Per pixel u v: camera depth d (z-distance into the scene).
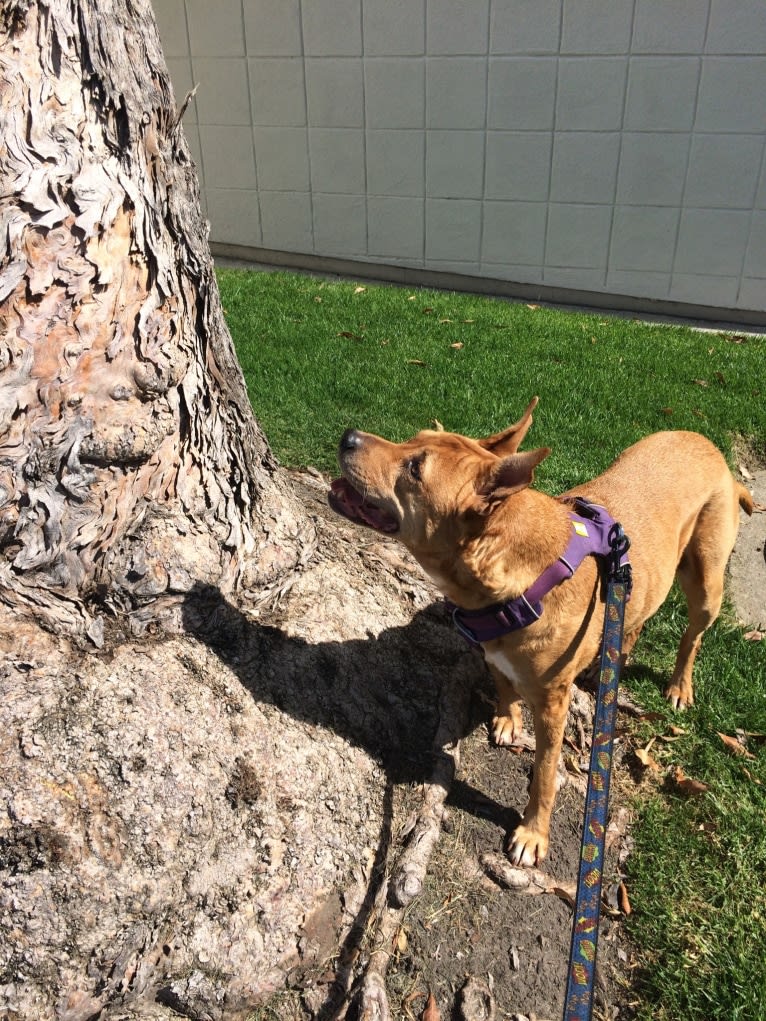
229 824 0.61
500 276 2.65
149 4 0.64
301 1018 0.59
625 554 0.72
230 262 2.92
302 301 2.22
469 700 0.84
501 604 0.67
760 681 0.95
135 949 0.54
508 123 2.43
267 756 0.65
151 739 0.59
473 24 2.34
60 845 0.53
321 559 0.85
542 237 2.56
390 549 0.99
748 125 2.25
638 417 1.61
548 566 0.66
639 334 2.20
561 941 0.66
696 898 0.70
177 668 0.65
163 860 0.56
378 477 0.69
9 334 0.56
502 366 1.80
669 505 0.82
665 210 2.41
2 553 0.59
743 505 0.96
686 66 2.23
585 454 1.43
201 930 0.57
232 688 0.67
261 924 0.59
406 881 0.65
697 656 0.99
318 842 0.64
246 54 2.59
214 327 0.74
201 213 0.71
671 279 2.49
